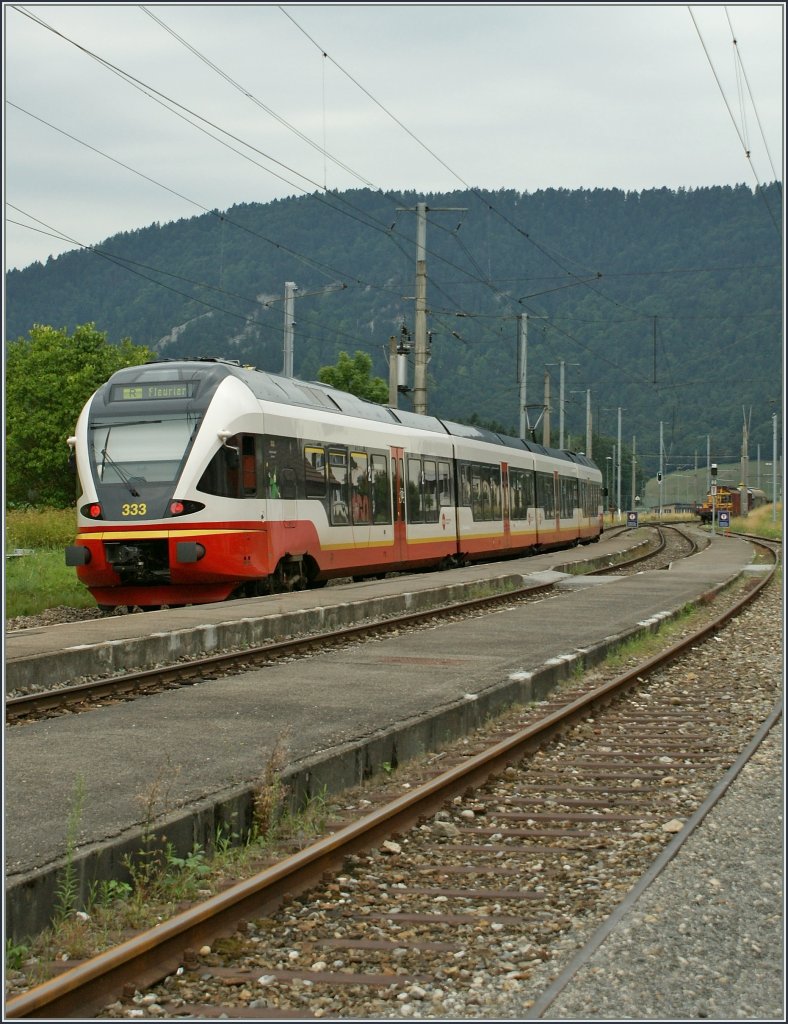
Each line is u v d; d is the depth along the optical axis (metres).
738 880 6.49
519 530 39.41
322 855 6.68
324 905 6.25
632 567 38.16
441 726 10.86
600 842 7.53
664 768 9.78
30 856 6.25
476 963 5.46
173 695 12.12
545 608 22.27
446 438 32.00
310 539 22.64
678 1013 4.80
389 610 21.45
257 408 20.73
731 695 13.62
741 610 22.95
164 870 6.68
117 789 7.89
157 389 20.36
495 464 36.72
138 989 5.09
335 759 8.95
